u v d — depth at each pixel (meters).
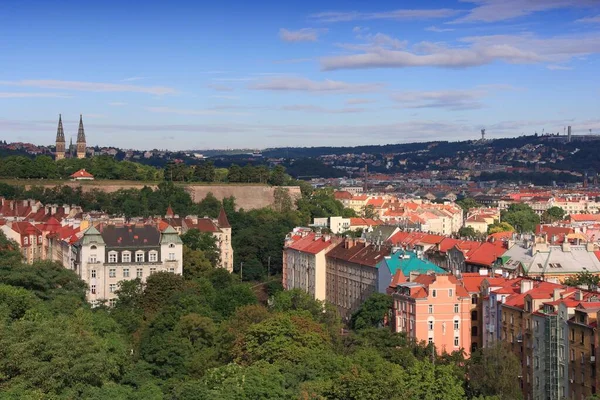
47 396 183.38
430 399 194.12
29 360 191.00
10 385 186.88
